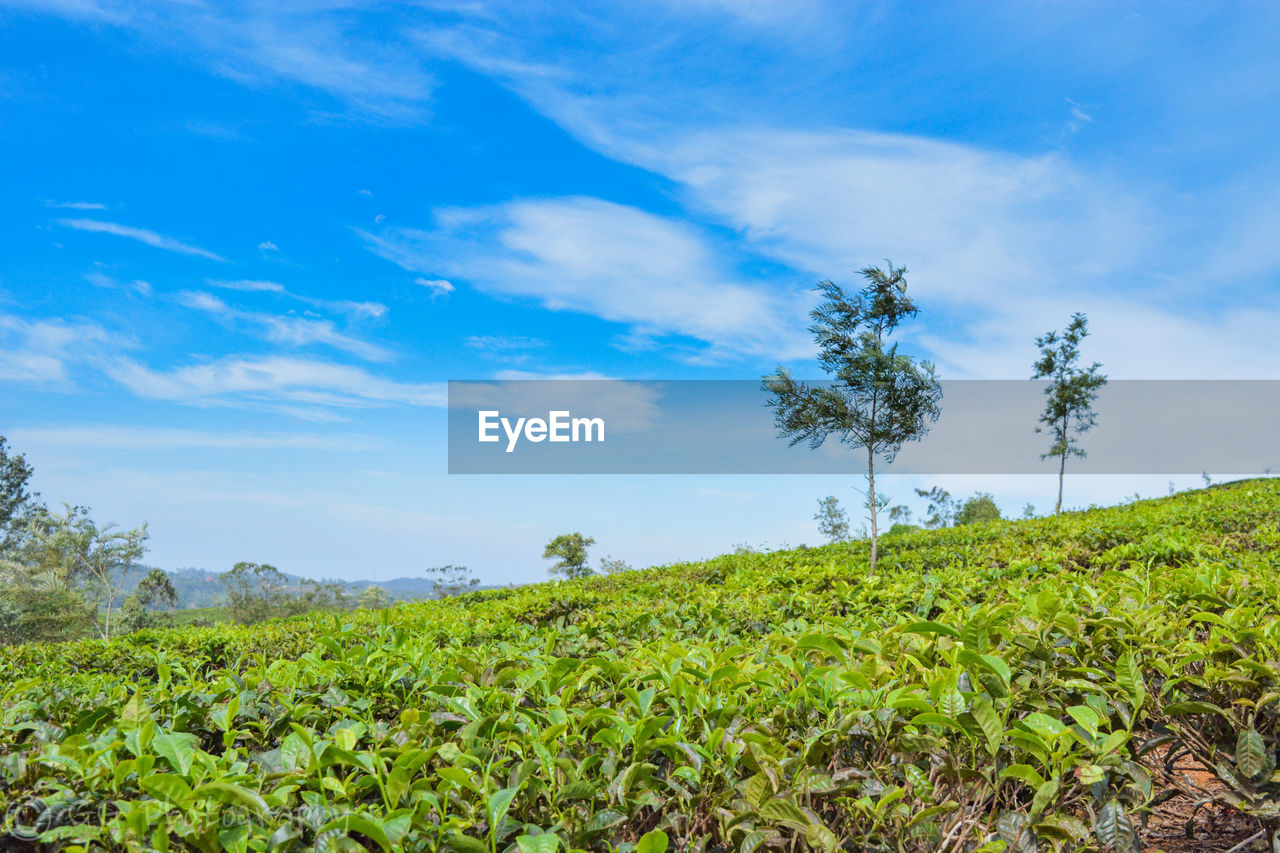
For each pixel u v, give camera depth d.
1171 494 26.97
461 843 1.75
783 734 2.54
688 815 2.13
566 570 35.41
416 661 3.58
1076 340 25.17
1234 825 2.67
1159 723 2.62
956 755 2.38
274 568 46.09
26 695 3.39
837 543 18.00
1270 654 2.59
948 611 4.04
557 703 2.67
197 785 1.94
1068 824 2.06
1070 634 2.98
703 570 13.69
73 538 34.81
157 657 4.07
